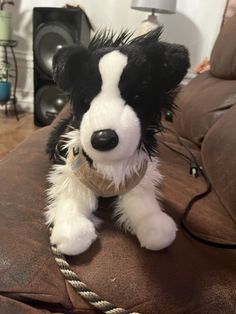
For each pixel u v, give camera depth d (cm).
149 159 63
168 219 58
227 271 55
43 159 83
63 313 49
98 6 261
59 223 55
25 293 49
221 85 124
